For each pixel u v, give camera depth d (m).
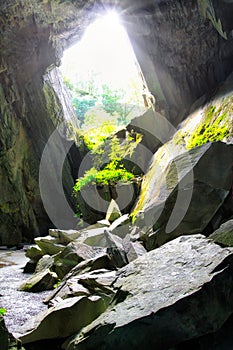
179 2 9.05
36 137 14.95
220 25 8.41
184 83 10.17
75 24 13.05
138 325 2.89
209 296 3.00
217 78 9.26
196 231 5.24
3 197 12.84
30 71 13.92
